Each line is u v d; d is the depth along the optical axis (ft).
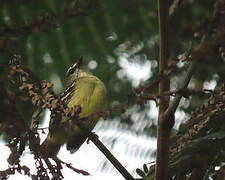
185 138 27.07
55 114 26.22
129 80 46.16
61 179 24.53
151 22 43.37
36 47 39.83
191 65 24.88
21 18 40.14
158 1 25.31
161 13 25.26
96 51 42.27
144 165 28.09
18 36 22.89
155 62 46.32
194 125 26.78
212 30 19.48
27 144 26.66
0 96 23.50
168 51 25.26
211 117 26.58
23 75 24.77
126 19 42.93
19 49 39.06
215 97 25.29
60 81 41.01
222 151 26.94
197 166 26.89
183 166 26.86
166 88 24.70
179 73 44.93
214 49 19.11
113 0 42.19
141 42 44.98
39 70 40.47
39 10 40.24
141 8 42.93
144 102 22.15
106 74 44.98
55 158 24.53
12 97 23.63
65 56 40.65
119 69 45.55
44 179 24.49
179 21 43.62
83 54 41.70
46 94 25.48
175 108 24.30
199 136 27.32
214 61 41.04
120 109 22.33
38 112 25.20
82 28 40.98
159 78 21.86
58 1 39.86
